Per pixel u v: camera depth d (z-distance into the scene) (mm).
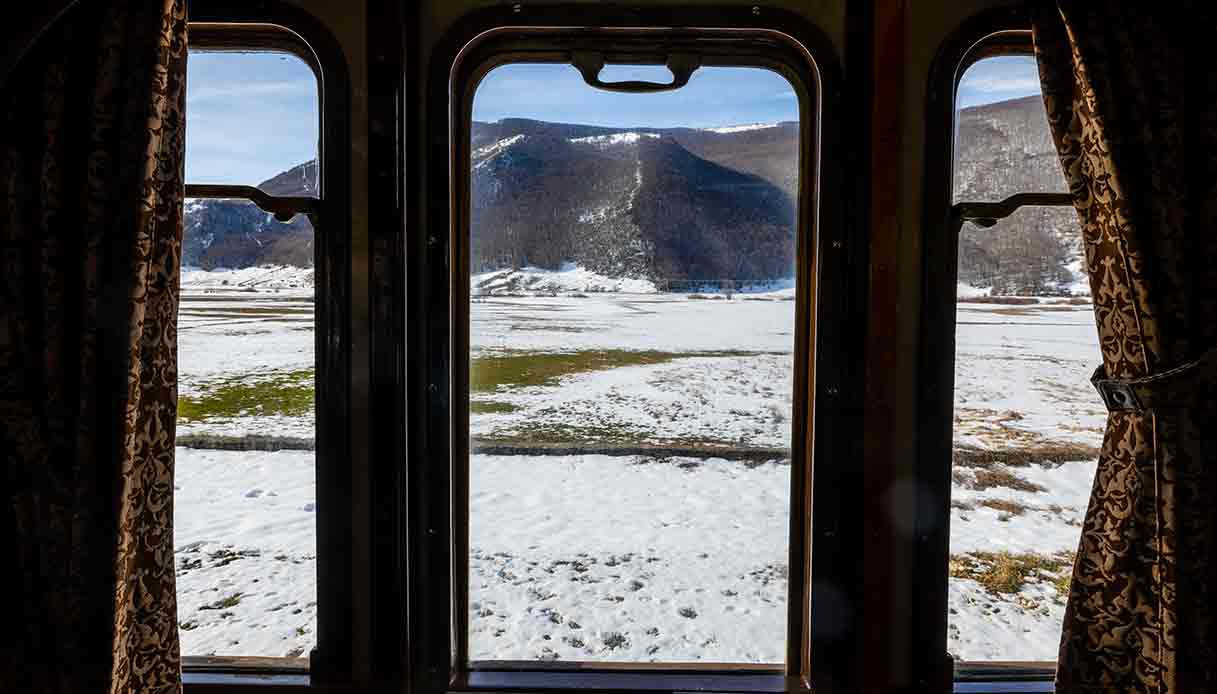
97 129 1126
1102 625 1286
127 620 1159
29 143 1168
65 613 1156
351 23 1416
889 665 1502
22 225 1165
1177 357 1185
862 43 1431
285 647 1548
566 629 1637
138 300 1116
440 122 1460
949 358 1464
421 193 1471
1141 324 1187
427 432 1510
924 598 1484
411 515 1505
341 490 1470
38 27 1127
